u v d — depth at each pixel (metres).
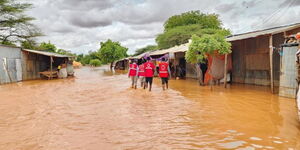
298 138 4.58
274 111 6.87
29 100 9.88
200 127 5.49
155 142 4.54
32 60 24.61
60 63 28.88
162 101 9.05
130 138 4.79
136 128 5.50
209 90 11.89
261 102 8.27
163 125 5.71
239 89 11.91
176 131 5.22
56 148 4.30
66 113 7.20
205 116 6.52
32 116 6.84
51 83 19.06
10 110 7.75
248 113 6.73
